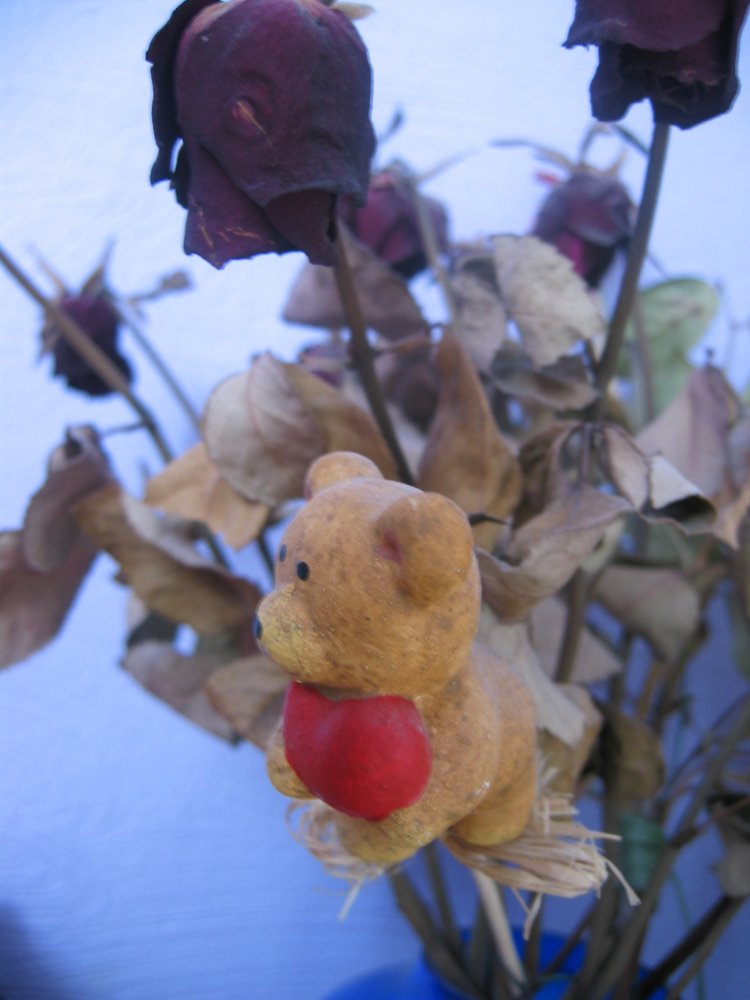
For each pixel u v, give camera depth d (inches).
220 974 12.6
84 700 12.9
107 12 10.1
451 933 10.1
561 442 7.4
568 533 6.5
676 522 6.7
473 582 5.0
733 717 10.9
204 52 5.3
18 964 12.6
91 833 12.9
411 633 4.7
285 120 5.3
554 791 7.7
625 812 9.7
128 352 12.0
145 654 9.3
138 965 12.7
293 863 12.7
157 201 10.7
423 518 4.4
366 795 4.9
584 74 10.4
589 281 9.3
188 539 9.2
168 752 12.9
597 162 10.8
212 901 12.8
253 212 5.4
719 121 10.6
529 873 6.3
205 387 12.0
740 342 11.4
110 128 10.4
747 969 11.6
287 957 12.6
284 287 11.6
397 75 10.6
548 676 8.3
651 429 8.4
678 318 10.5
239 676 8.3
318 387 7.6
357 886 7.0
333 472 5.4
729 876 8.6
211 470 8.2
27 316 11.7
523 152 10.9
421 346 9.3
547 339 7.9
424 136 10.9
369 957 12.5
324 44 5.3
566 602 9.1
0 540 9.0
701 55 5.9
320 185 5.3
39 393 12.0
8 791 12.9
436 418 7.7
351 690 4.9
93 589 12.7
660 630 9.0
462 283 8.7
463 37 10.5
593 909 9.3
